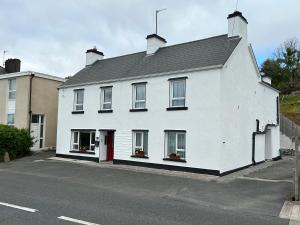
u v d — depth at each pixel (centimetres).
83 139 2127
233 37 1750
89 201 924
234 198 1009
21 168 1717
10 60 3170
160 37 2086
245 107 1783
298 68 4928
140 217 762
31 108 2473
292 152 2470
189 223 725
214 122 1494
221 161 1467
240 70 1728
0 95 2666
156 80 1741
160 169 1658
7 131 2158
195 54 1753
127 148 1842
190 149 1564
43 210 805
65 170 1631
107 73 2097
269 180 1337
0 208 819
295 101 3866
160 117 1700
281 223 744
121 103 1902
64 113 2244
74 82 2222
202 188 1173
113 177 1412
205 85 1543
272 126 2178
